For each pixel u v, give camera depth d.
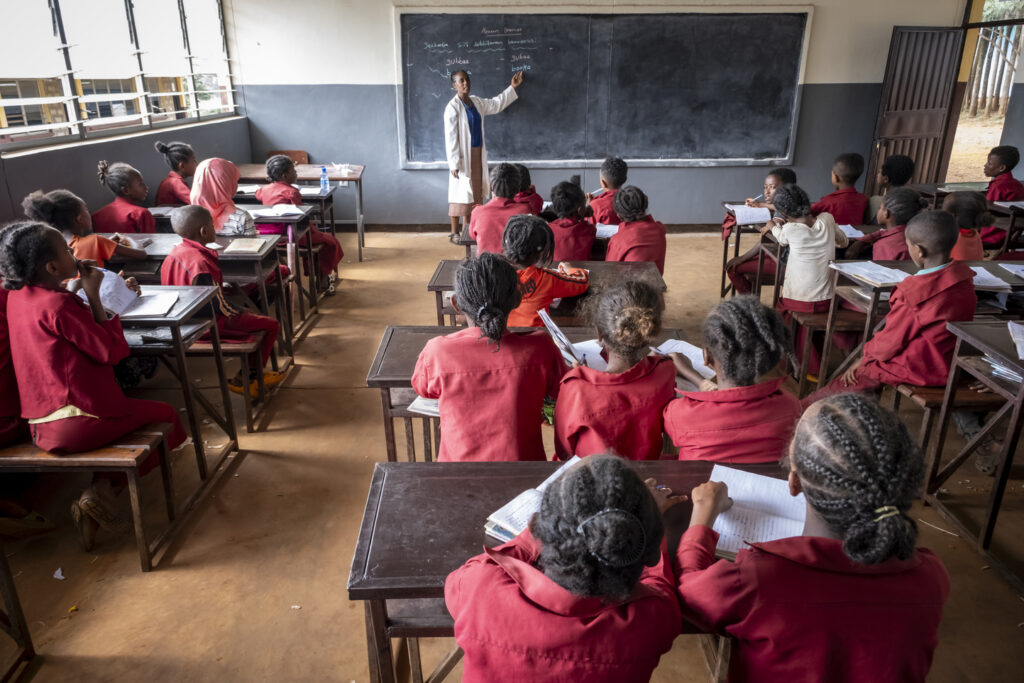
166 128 4.81
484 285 1.50
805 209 3.14
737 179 6.46
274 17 5.85
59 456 1.91
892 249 3.12
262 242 3.15
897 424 0.83
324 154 6.27
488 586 0.88
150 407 2.12
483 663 0.87
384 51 5.97
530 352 1.55
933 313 2.23
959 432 2.78
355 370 3.47
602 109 6.16
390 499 1.28
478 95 6.08
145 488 2.42
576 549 0.76
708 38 5.98
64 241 1.86
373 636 1.32
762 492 1.23
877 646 0.87
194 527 2.21
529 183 3.83
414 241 6.16
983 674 1.66
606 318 1.43
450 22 5.86
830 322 2.99
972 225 3.12
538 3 5.82
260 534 2.18
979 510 2.29
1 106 3.29
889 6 6.02
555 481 0.83
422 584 1.06
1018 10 8.19
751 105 6.22
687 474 1.32
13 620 1.63
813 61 6.15
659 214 6.55
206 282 2.73
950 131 7.27
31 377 1.86
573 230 3.11
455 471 1.37
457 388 1.54
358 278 5.05
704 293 4.71
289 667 1.68
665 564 0.98
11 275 1.81
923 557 0.91
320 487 2.45
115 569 2.02
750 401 1.31
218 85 5.92
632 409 1.42
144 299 2.34
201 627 1.80
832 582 0.87
